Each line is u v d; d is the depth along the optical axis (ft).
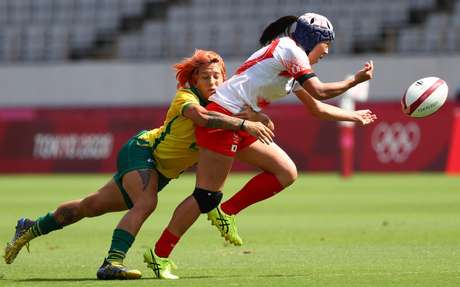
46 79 426.92
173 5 443.32
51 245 142.41
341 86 98.32
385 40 408.05
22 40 448.24
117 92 418.92
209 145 98.63
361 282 95.66
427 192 251.80
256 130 97.19
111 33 443.73
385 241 142.31
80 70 422.82
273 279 98.99
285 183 105.40
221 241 146.41
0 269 111.75
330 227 167.84
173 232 100.53
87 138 358.23
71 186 288.51
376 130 332.39
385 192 254.06
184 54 423.23
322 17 101.55
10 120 367.86
